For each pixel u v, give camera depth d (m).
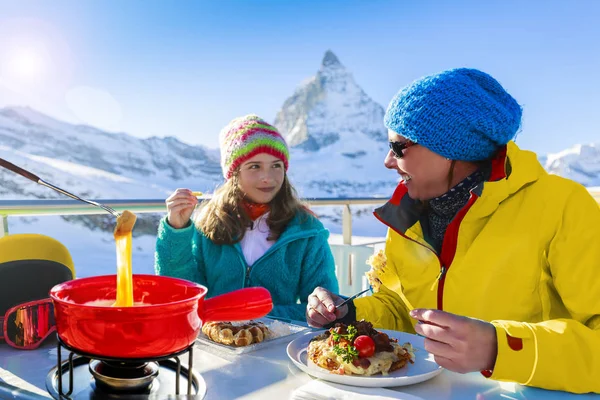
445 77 1.10
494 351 0.84
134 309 0.67
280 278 1.88
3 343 1.01
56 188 0.79
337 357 0.92
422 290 1.33
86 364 0.88
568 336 0.86
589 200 1.10
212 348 1.03
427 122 1.08
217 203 1.95
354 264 2.37
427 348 0.86
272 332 1.11
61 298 0.76
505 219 1.15
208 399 0.78
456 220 1.18
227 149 1.98
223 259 1.89
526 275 1.13
